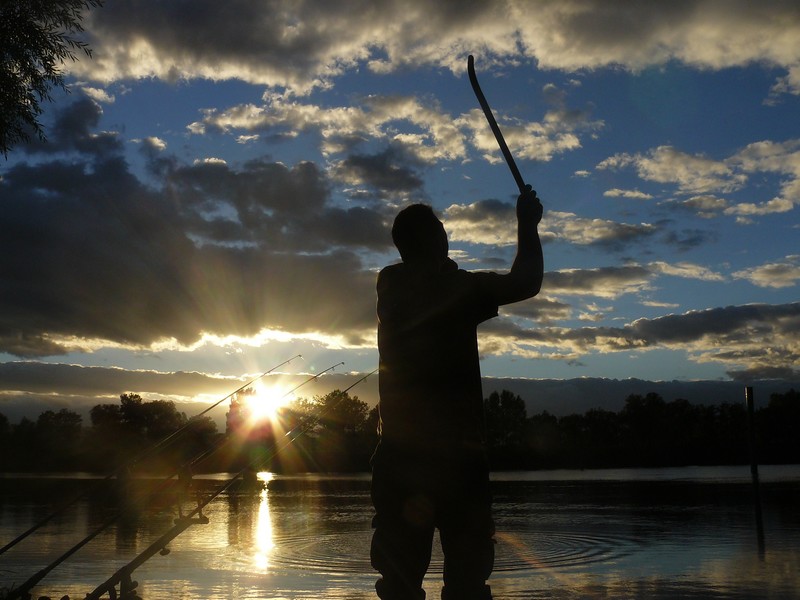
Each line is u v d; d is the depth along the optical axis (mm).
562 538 10438
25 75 9523
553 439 114000
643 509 15383
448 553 2311
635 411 117562
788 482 26656
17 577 7617
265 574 7574
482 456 2326
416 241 2473
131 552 9664
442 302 2330
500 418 105500
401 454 2309
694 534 10695
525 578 7227
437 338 2324
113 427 111625
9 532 12430
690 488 23719
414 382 2324
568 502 17938
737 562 8070
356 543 10234
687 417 115562
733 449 78125
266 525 13047
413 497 2281
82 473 72500
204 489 25859
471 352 2352
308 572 7699
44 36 9344
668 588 6590
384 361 2402
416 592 2305
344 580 7176
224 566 8180
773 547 9203
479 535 2297
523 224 2379
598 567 7875
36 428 104062
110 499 21703
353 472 59656
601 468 71125
